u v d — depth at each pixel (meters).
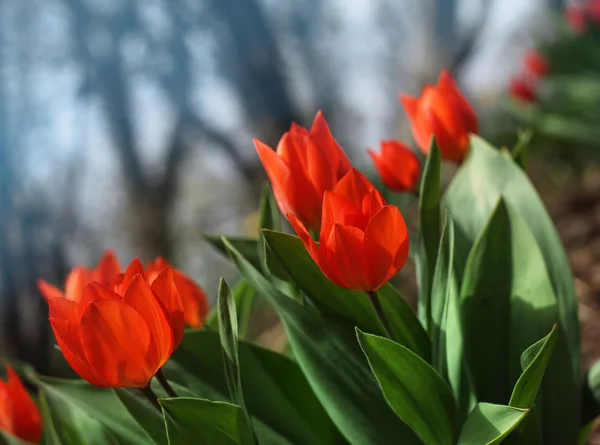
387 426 0.42
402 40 2.28
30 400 0.45
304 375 0.46
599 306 1.04
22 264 2.03
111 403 0.44
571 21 1.47
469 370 0.44
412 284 1.26
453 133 0.51
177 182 2.37
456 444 0.41
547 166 1.58
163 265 0.45
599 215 1.31
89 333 0.35
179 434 0.36
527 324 0.44
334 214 0.38
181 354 0.44
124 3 2.27
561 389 0.44
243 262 0.43
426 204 0.45
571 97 1.36
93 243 2.27
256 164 2.31
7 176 2.09
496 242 0.45
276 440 0.43
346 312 0.43
